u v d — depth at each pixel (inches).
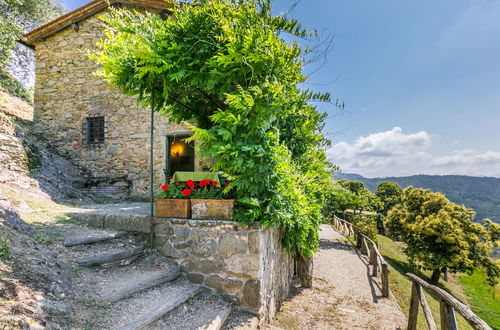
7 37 346.0
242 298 106.5
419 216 632.4
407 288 230.4
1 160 199.9
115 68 110.0
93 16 284.8
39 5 459.2
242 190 115.2
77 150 287.4
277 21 110.3
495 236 584.7
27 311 59.4
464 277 758.5
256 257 105.0
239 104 95.8
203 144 116.5
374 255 244.5
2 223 98.6
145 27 109.0
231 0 104.0
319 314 146.5
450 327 91.5
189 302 100.7
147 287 99.0
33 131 293.3
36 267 79.4
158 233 124.1
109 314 78.4
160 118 273.7
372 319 146.6
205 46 107.0
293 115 157.8
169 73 104.8
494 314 485.7
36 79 299.0
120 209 176.7
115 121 282.0
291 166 138.0
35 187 199.6
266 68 102.4
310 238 162.6
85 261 100.8
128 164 276.2
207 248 112.9
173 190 128.0
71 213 145.0
